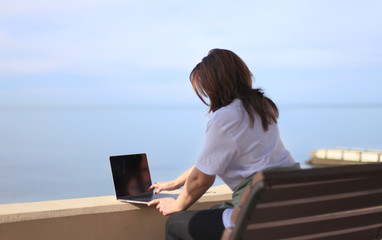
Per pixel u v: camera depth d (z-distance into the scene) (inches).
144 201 69.7
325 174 45.3
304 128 2239.2
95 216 69.9
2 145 1385.3
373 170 48.8
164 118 3341.5
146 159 79.7
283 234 50.4
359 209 53.6
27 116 3353.8
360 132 2006.6
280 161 59.6
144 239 73.9
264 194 43.4
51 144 1419.8
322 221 52.1
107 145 1413.6
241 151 57.2
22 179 823.7
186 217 60.2
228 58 61.3
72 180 826.2
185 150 1315.2
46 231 66.4
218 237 56.3
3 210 65.7
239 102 58.8
